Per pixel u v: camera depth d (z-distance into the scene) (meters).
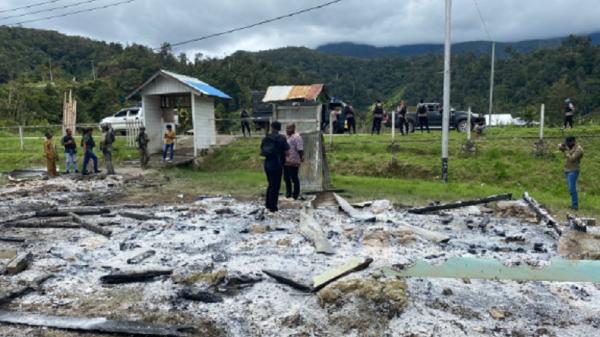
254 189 13.61
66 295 5.51
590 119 31.86
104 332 4.58
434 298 5.09
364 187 13.62
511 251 7.00
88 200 11.89
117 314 4.99
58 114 50.00
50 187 13.96
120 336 4.54
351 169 17.14
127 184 14.71
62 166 19.48
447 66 14.49
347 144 19.22
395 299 4.82
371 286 4.97
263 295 5.40
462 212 10.05
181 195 12.53
